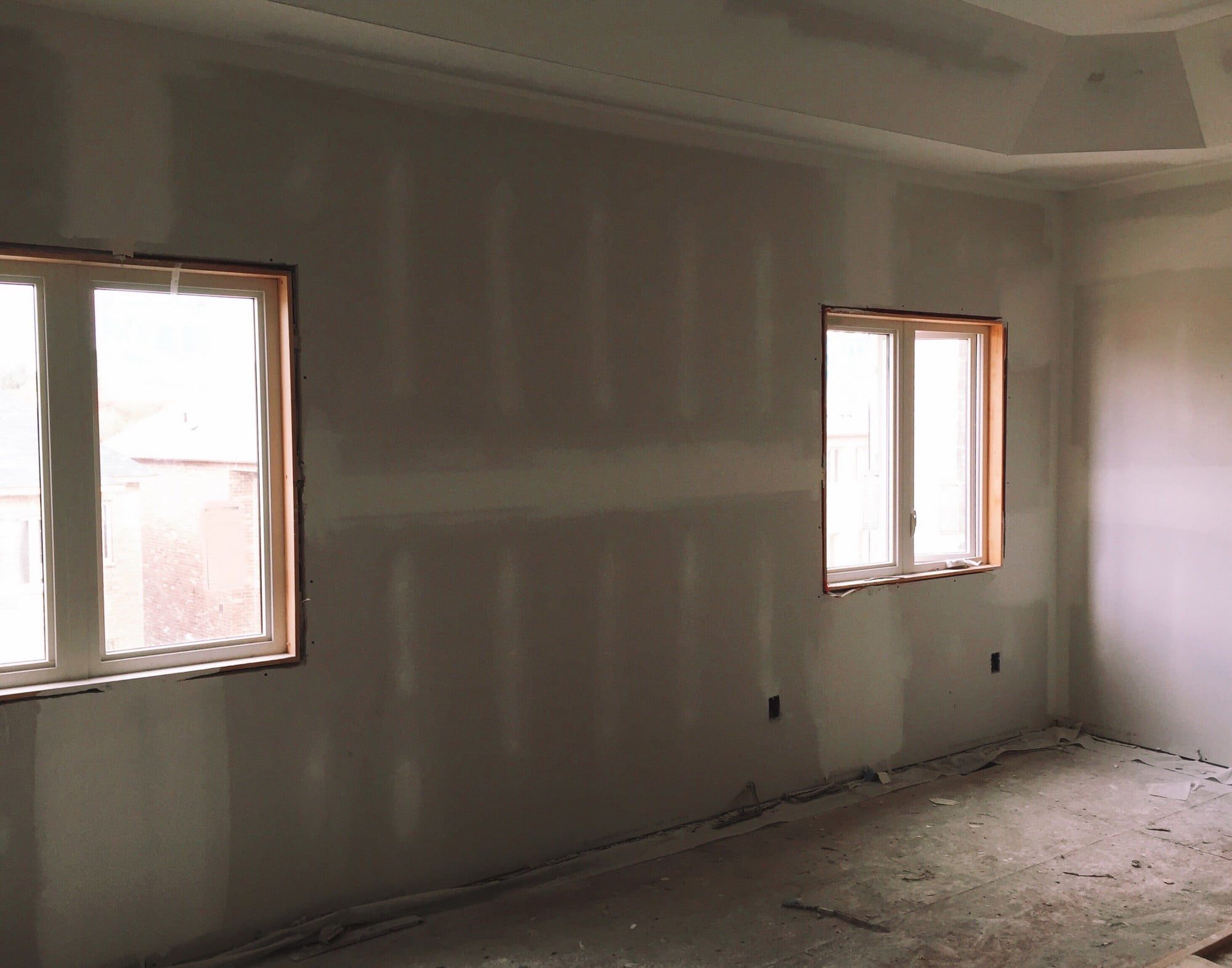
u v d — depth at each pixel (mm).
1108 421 4633
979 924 2922
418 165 2992
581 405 3348
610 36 2834
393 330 2969
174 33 2598
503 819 3238
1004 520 4641
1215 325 4227
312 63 2803
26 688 2521
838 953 2770
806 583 3959
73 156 2482
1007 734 4688
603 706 3439
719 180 3641
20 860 2498
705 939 2869
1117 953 2748
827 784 4055
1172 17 3344
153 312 2727
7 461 2543
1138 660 4570
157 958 2682
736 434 3732
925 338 4520
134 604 2721
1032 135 3916
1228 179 4152
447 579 3100
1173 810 3816
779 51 3096
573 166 3295
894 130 3625
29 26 2416
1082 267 4703
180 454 2777
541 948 2836
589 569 3391
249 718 2787
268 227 2754
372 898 3004
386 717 3008
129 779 2627
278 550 2902
